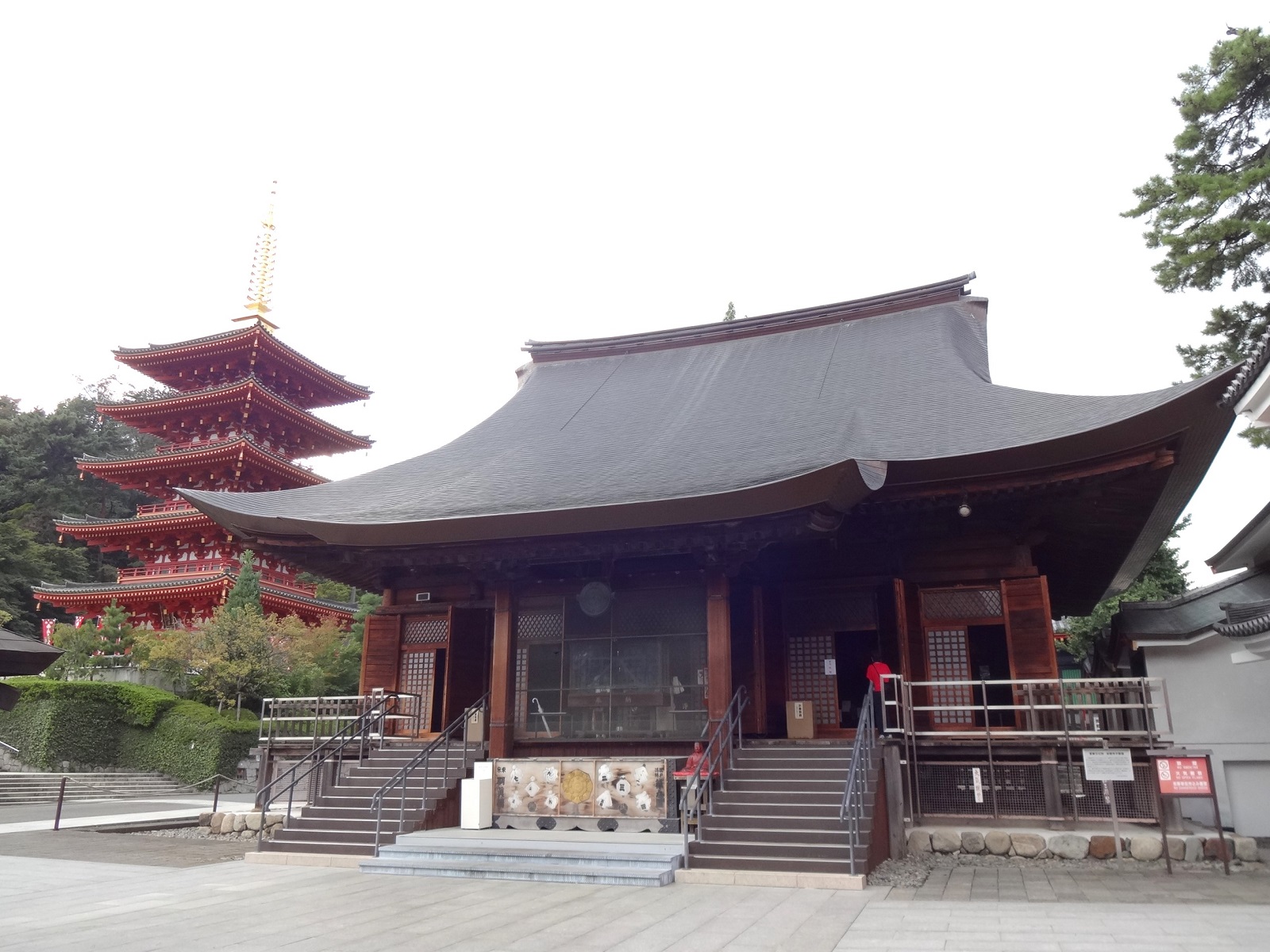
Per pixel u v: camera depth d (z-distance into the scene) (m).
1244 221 20.72
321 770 18.00
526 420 25.11
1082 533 19.56
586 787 15.59
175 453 51.88
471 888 12.07
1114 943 8.23
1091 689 15.64
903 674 16.66
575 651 18.14
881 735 15.27
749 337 27.31
